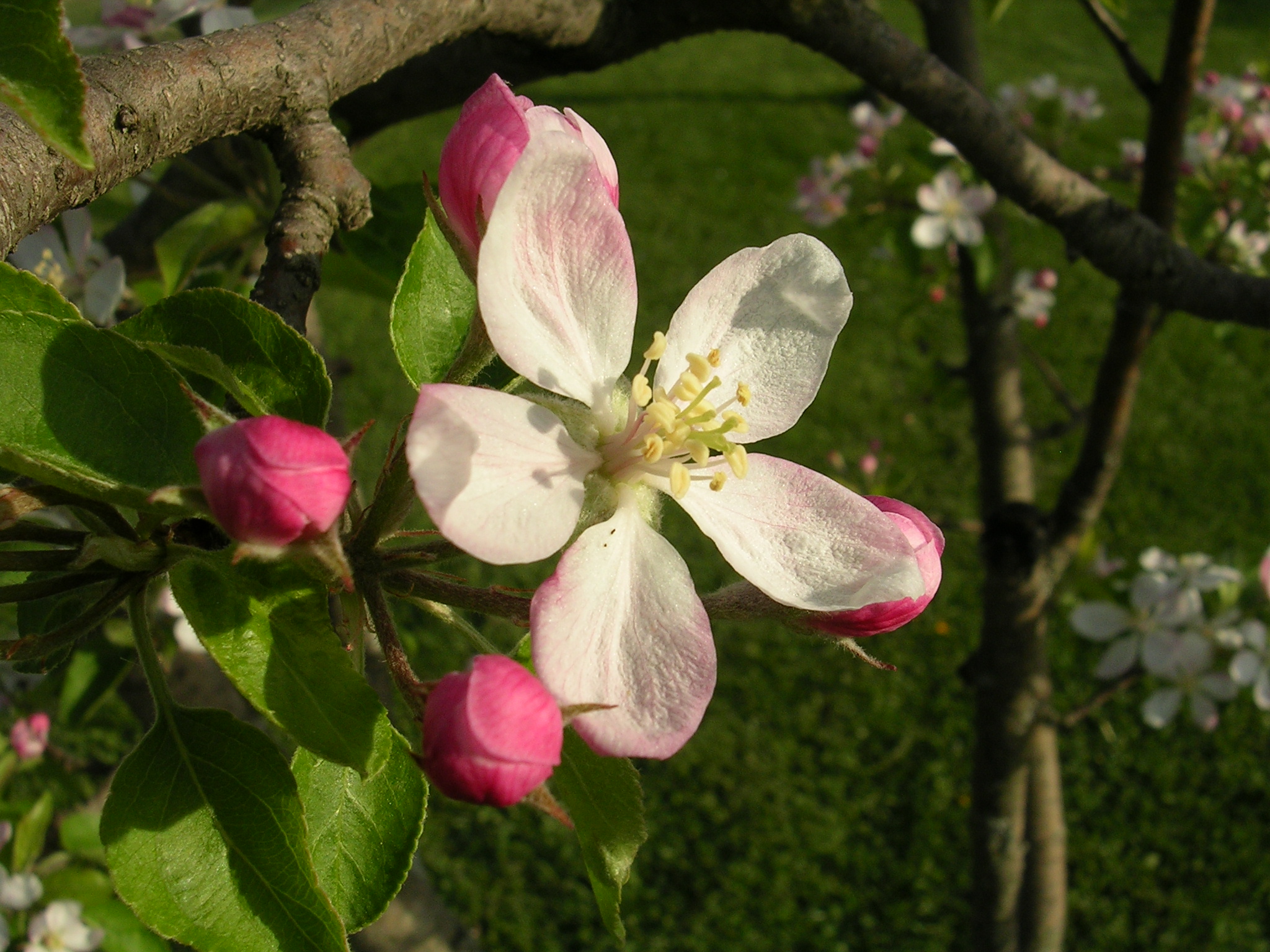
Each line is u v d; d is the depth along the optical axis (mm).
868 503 125
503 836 503
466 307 137
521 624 115
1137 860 490
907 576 117
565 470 118
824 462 673
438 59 202
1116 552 607
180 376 108
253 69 128
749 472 129
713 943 471
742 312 132
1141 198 238
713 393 130
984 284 303
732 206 938
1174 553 605
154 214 238
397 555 116
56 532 111
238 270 204
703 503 127
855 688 562
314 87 134
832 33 184
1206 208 354
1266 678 287
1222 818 502
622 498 123
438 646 523
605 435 123
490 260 107
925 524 127
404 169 925
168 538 110
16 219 109
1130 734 533
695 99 1131
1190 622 284
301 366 115
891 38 187
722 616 130
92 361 107
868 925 477
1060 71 1117
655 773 527
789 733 543
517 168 105
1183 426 696
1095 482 265
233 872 109
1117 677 295
